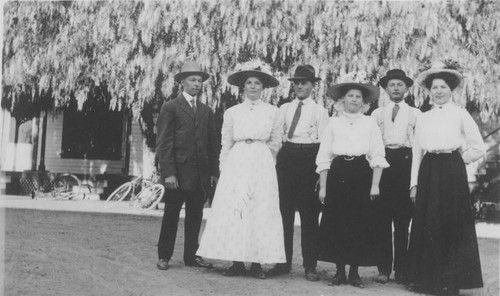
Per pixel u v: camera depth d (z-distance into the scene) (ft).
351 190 14.85
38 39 35.70
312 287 14.73
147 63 32.14
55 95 38.63
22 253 17.78
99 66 34.37
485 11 30.86
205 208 38.50
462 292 15.58
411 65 30.32
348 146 14.94
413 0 30.27
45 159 51.01
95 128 50.29
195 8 30.96
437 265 14.26
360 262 14.80
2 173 49.32
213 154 17.56
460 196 14.44
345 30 30.58
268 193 15.90
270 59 32.17
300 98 16.84
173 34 31.89
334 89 15.49
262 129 16.08
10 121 49.01
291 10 30.96
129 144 48.98
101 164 50.29
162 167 16.53
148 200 38.06
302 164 16.28
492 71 31.04
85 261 17.07
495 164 37.42
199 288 14.12
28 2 35.14
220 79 31.73
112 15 32.65
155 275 15.51
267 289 14.25
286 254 16.90
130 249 19.92
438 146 14.57
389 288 15.15
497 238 27.63
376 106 32.19
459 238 14.32
